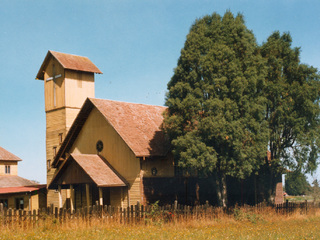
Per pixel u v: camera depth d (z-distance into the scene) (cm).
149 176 3525
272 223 2853
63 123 4444
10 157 6012
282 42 3778
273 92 3572
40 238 1856
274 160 3666
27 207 4553
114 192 3616
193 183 3975
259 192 4275
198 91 3209
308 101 3509
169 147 3716
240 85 3117
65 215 2352
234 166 3200
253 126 3173
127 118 3819
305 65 3653
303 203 3638
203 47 3312
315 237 1948
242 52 3372
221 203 3378
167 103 3328
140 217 2527
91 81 4703
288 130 3688
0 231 2081
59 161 4075
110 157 3700
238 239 1872
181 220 2581
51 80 4628
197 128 3155
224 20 3412
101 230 2141
